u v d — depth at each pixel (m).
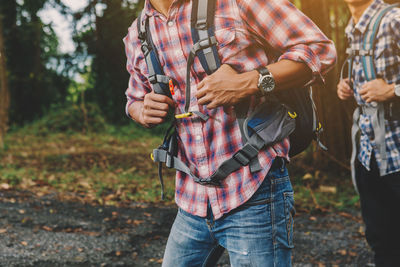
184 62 1.50
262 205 1.50
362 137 2.68
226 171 1.49
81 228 4.68
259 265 1.51
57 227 4.66
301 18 1.44
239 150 1.47
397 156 2.51
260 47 1.50
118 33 13.62
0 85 11.20
